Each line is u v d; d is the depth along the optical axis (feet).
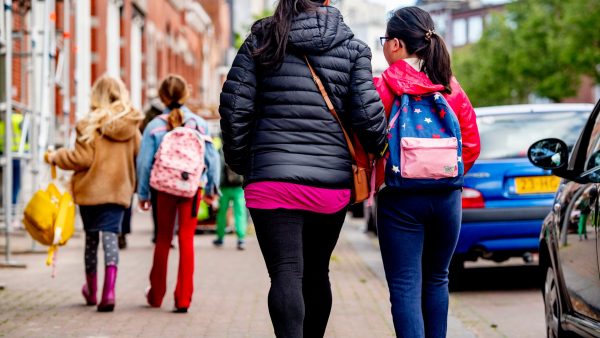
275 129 21.04
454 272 44.75
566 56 166.20
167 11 192.85
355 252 65.72
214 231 82.12
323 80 21.15
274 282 20.95
